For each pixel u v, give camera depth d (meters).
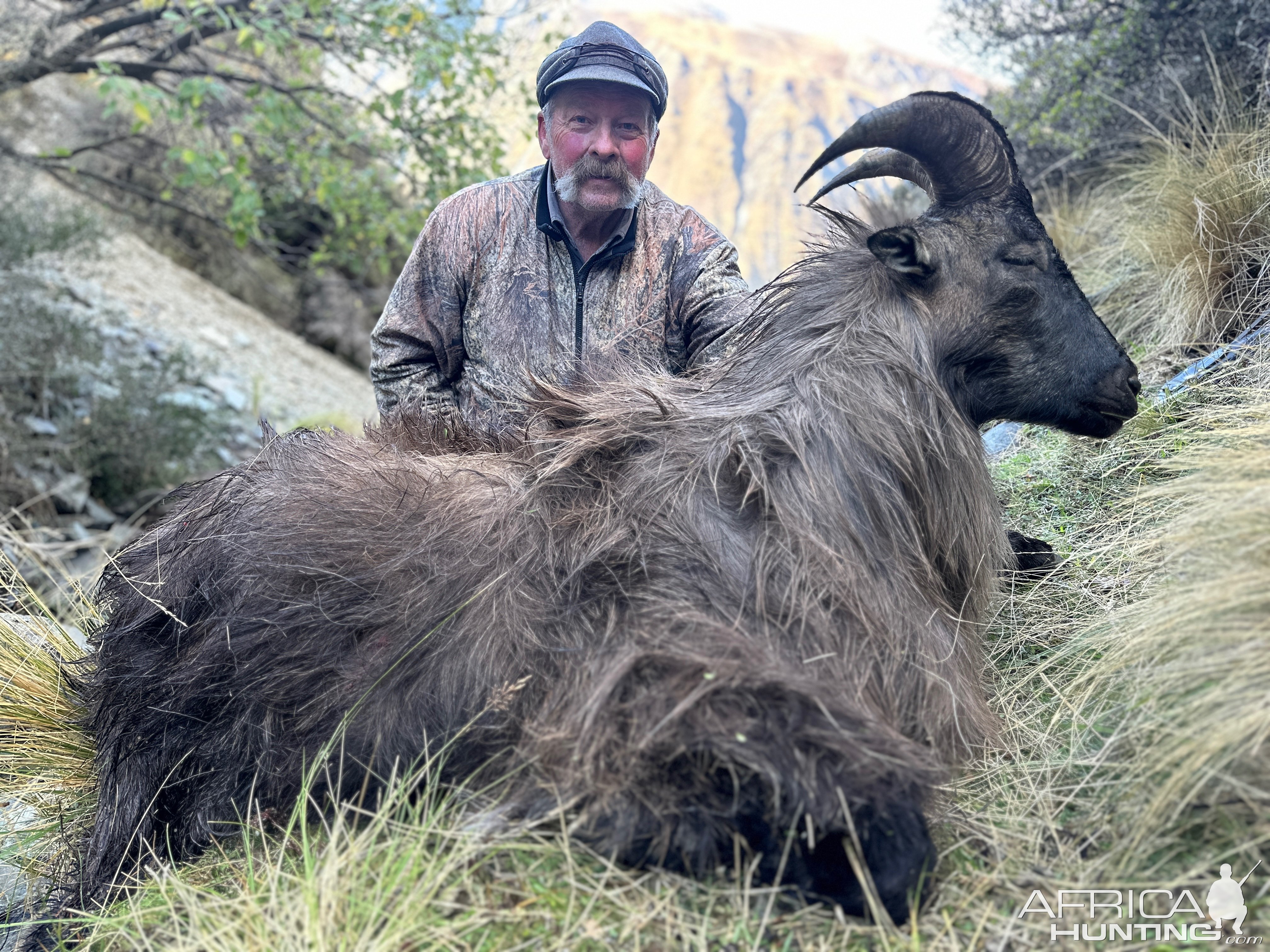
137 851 1.06
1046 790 0.92
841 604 0.96
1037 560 1.29
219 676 1.04
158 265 5.93
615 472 1.06
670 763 0.85
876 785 0.81
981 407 1.16
